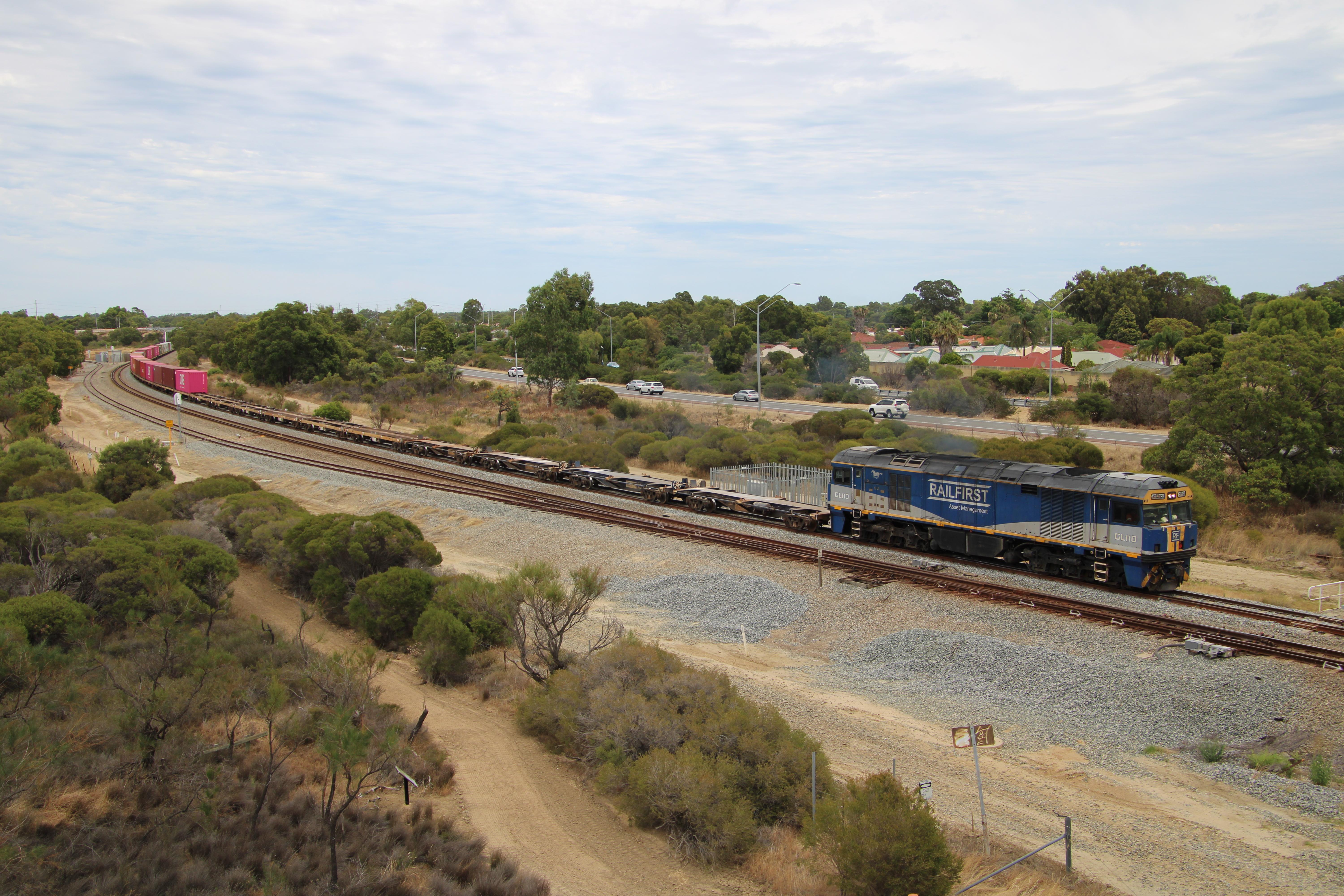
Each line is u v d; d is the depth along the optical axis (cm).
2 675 1423
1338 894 1141
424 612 2122
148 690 1447
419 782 1410
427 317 15512
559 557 3103
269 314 9956
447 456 5188
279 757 1395
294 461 5062
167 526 2841
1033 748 1614
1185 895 1137
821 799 1334
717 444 5147
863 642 2212
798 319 13325
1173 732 1656
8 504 2731
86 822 1101
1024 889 1131
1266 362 3722
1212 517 3338
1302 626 2088
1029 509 2569
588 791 1431
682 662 1917
